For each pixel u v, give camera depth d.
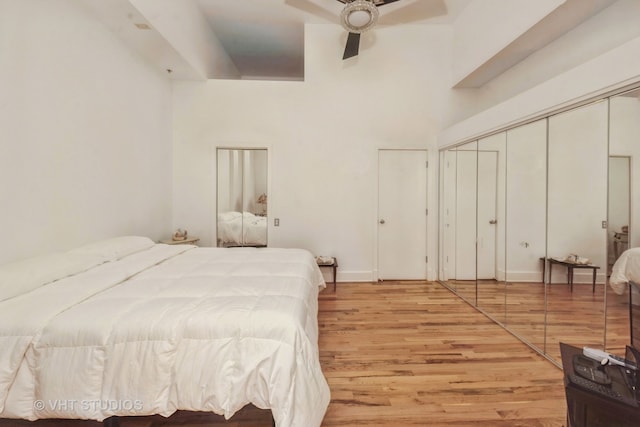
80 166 2.39
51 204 2.13
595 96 1.89
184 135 4.15
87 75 2.45
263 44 4.89
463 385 1.94
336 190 4.31
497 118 2.91
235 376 1.29
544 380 2.00
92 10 2.46
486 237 3.26
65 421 1.58
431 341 2.54
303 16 4.07
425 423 1.60
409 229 4.46
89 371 1.26
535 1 2.61
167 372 1.29
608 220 1.95
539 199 2.51
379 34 4.29
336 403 1.75
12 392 1.24
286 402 1.23
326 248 4.34
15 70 1.85
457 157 3.91
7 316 1.31
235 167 4.26
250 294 1.67
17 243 1.88
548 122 2.40
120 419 1.61
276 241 4.30
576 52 2.66
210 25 4.28
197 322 1.34
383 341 2.54
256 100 4.21
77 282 1.73
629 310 1.87
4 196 1.80
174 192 4.17
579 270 2.17
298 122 4.25
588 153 2.07
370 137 4.30
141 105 3.31
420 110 4.32
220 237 4.27
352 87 4.28
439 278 4.39
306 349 1.37
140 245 2.70
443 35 4.29
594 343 2.07
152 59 3.43
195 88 4.14
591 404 1.13
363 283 4.29
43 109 2.04
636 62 1.61
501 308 3.00
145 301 1.53
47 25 2.05
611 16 2.32
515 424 1.60
